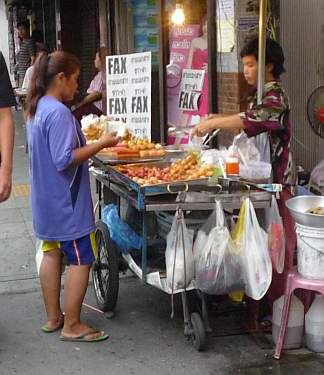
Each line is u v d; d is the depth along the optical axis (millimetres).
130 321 4602
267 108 4188
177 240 3957
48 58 4227
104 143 4129
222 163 4340
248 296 4133
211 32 6344
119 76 6879
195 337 4094
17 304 5020
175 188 4008
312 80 5852
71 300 4266
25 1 21750
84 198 4191
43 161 4117
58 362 4035
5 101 3885
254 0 5879
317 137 5887
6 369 3959
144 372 3879
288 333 4059
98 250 4715
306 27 5836
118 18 9477
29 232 6895
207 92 6609
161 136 7512
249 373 3830
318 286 3781
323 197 4023
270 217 4020
